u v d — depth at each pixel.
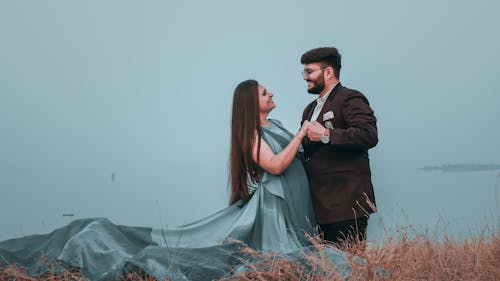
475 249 3.29
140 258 2.60
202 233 3.07
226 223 3.11
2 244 2.94
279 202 3.12
